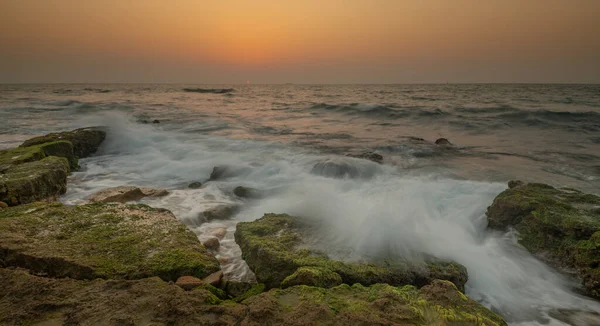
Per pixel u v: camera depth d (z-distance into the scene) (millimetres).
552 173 11938
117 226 5539
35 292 3559
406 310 3455
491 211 7297
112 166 12172
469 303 3648
